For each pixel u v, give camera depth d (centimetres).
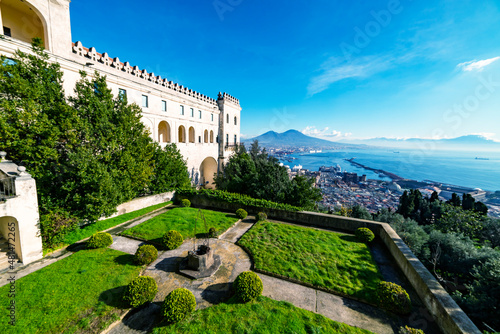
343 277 991
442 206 2388
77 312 741
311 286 940
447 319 655
